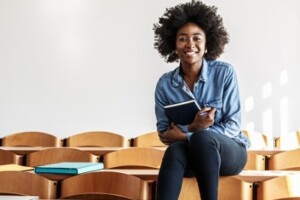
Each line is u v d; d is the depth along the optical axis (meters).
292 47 4.34
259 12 4.38
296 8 4.35
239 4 4.40
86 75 4.52
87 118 4.50
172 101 1.95
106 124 4.48
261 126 4.31
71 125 4.51
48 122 4.53
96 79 4.51
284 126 4.30
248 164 2.54
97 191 1.78
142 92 4.45
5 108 4.54
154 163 2.49
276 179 1.67
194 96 1.91
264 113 4.32
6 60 4.55
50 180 1.84
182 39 1.93
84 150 2.72
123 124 4.46
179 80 1.94
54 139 3.96
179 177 1.51
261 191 1.68
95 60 4.52
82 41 4.53
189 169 1.59
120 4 4.52
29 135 4.02
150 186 1.78
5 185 1.84
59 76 4.54
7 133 4.52
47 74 4.54
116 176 1.78
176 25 1.96
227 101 1.88
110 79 4.49
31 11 4.59
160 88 1.99
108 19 4.52
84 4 4.55
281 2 4.37
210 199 1.50
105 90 4.49
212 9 2.01
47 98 4.53
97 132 3.92
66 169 1.88
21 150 2.98
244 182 1.70
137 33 4.48
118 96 4.48
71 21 4.56
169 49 2.08
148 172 1.90
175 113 1.81
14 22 4.58
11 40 4.57
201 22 1.95
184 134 1.77
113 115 4.48
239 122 1.87
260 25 4.38
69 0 4.56
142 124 4.44
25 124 4.53
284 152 2.44
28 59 4.55
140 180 1.75
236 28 4.39
